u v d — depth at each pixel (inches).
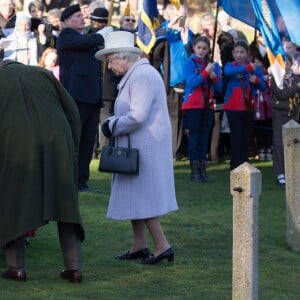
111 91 1579.7
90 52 1318.9
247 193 749.3
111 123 924.6
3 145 826.2
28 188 818.8
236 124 1492.4
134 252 976.9
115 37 934.4
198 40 1485.0
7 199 821.9
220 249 1044.5
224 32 1595.7
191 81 1469.0
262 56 1684.3
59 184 832.3
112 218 938.7
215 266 968.3
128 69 936.9
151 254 965.2
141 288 874.1
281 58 1475.1
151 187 930.1
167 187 942.4
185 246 1055.0
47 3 2182.6
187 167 1622.8
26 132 823.7
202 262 982.4
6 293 834.8
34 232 971.9
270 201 1352.1
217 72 1473.9
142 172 929.5
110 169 920.9
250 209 751.1
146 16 1425.9
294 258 1026.7
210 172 1587.1
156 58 1603.1
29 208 817.5
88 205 1257.4
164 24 1625.2
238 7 1475.1
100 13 1456.7
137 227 968.3
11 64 858.1
